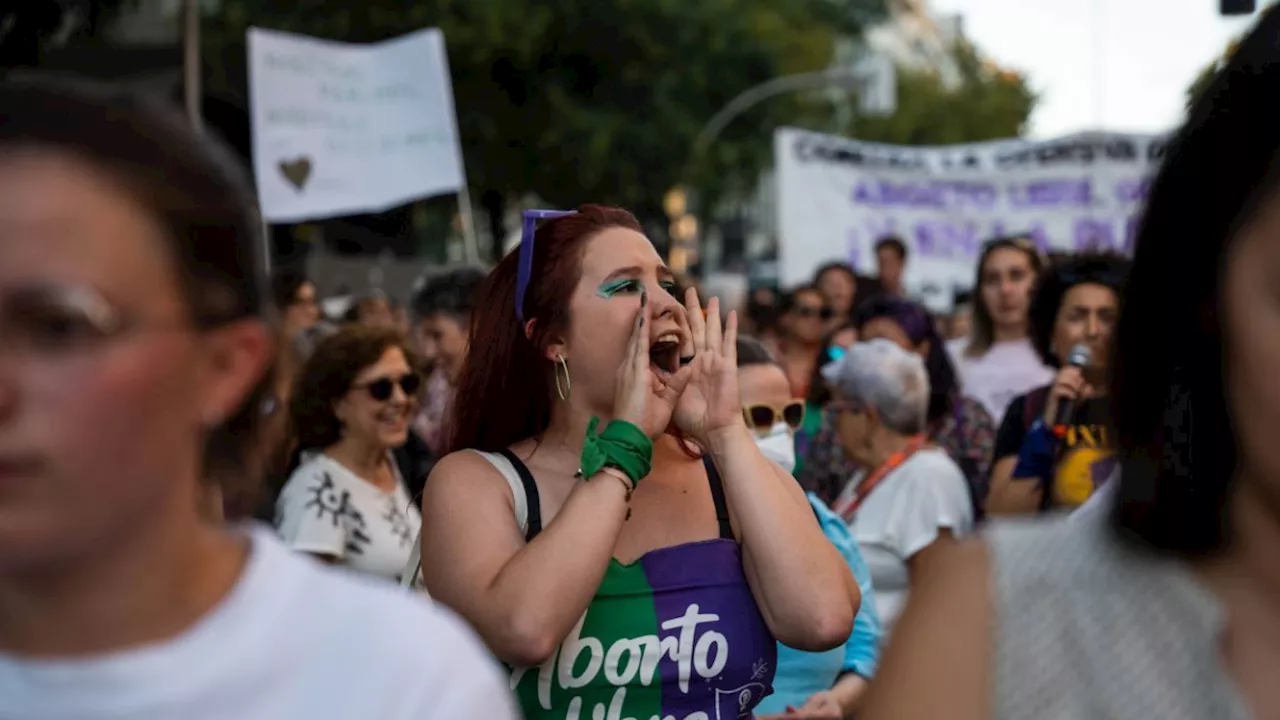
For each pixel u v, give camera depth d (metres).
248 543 1.34
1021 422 4.35
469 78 23.42
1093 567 1.28
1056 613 1.27
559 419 2.65
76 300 1.15
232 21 20.73
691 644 2.46
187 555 1.25
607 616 2.44
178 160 1.23
